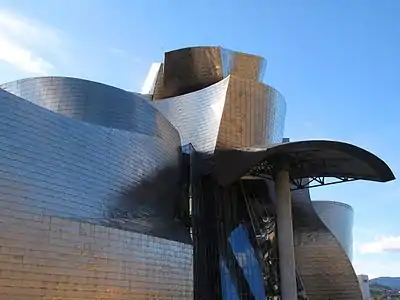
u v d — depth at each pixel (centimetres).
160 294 2020
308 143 2592
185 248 2281
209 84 3831
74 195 1828
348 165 2923
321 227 3456
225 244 2962
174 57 3828
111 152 2122
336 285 3312
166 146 2728
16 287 1430
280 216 2889
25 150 1627
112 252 1791
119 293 1788
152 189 2450
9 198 1512
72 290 1597
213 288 2773
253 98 3281
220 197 3072
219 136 3083
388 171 2772
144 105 2695
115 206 2080
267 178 3125
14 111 1614
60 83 2577
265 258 3061
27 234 1506
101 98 2591
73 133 1894
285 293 2769
